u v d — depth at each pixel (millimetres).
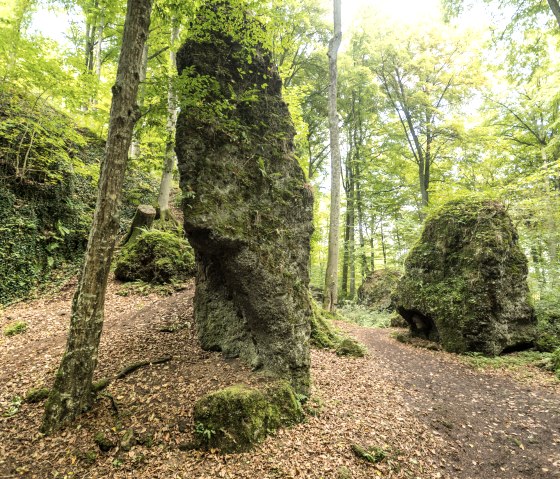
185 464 3746
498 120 17109
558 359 7336
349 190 23484
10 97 10914
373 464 4000
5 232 9602
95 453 3848
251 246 5207
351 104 21328
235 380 5082
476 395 6211
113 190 4410
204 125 5301
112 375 5273
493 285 8781
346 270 22312
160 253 10734
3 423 4316
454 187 16672
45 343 6707
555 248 12820
